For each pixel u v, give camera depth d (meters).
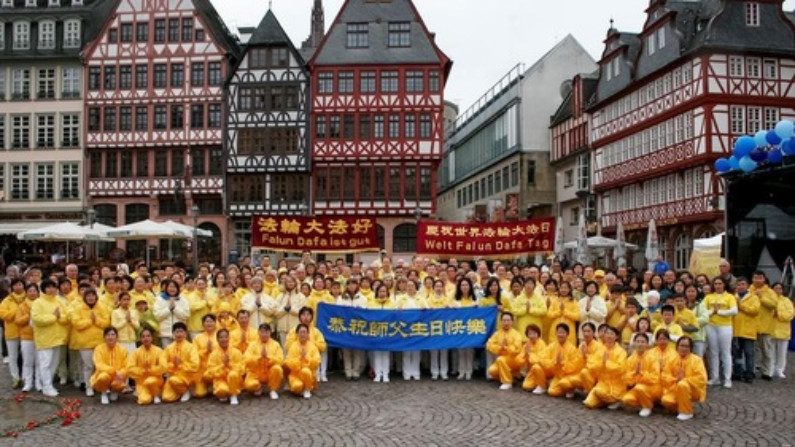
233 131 46.00
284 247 19.14
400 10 46.50
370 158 45.78
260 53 46.28
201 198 46.66
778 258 19.31
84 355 13.05
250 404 12.23
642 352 11.56
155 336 14.04
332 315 14.49
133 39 46.84
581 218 31.28
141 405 12.23
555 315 14.01
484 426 10.61
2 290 15.72
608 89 45.66
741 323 14.21
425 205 45.81
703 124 35.44
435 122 45.91
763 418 11.09
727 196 19.25
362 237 19.25
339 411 11.62
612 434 10.17
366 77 46.09
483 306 14.46
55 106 47.28
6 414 11.62
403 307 14.71
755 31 36.31
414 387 13.75
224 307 14.45
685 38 38.03
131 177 46.72
